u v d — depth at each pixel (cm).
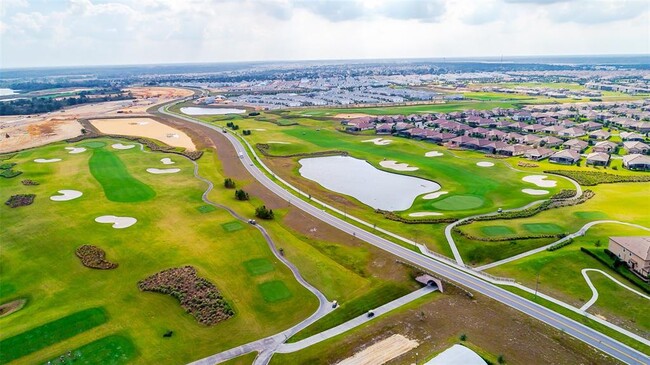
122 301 7194
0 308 7112
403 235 9750
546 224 9988
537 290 7381
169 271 7994
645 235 9138
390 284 7694
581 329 6334
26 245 8988
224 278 7875
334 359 5778
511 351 5828
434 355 5725
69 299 7269
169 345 6191
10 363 5812
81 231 9538
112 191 12081
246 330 6525
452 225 10181
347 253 8894
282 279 7875
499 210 11012
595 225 9831
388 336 6206
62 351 6025
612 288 7331
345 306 7062
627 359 5719
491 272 8062
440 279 7706
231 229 9794
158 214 10588
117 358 5906
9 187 12300
